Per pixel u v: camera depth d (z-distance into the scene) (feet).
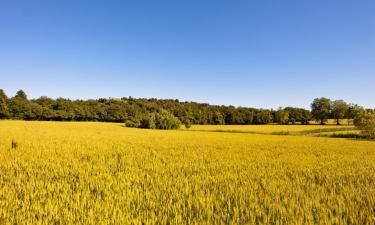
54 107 331.36
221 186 29.55
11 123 234.58
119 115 354.13
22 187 26.91
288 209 21.50
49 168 38.22
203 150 69.31
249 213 20.81
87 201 22.84
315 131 234.79
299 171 41.52
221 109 377.50
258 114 375.66
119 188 27.35
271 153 66.64
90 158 49.44
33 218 18.92
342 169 44.39
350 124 368.27
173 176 34.94
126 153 58.80
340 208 22.08
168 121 229.45
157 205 22.35
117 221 18.47
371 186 31.60
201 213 20.97
